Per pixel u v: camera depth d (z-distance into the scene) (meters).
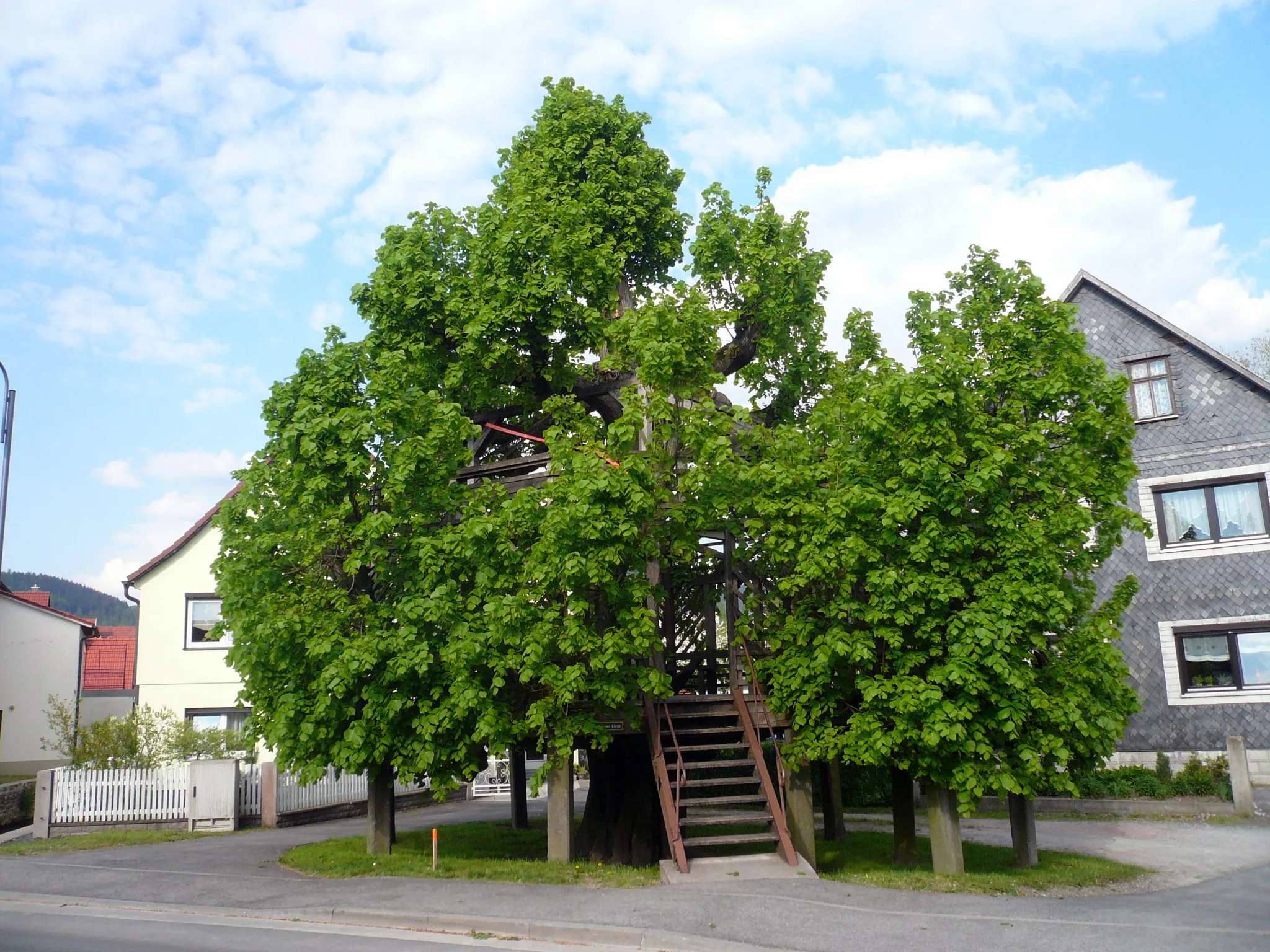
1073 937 10.20
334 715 14.55
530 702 15.41
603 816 18.06
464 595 14.91
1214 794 21.83
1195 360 25.00
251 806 22.97
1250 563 23.81
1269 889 13.05
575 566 13.42
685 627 19.78
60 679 37.31
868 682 13.38
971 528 13.76
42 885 14.30
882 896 12.20
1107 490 13.70
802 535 13.96
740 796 14.43
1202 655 24.20
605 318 18.06
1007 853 16.36
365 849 16.78
